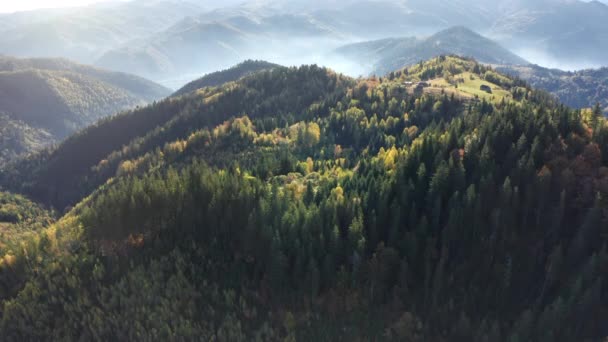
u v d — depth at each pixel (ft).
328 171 558.56
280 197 415.23
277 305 355.77
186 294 366.02
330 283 354.95
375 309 344.90
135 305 369.91
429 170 410.52
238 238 397.19
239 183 451.53
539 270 342.85
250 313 352.49
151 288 374.02
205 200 433.07
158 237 420.77
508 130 425.28
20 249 479.41
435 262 349.20
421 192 388.98
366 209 383.86
